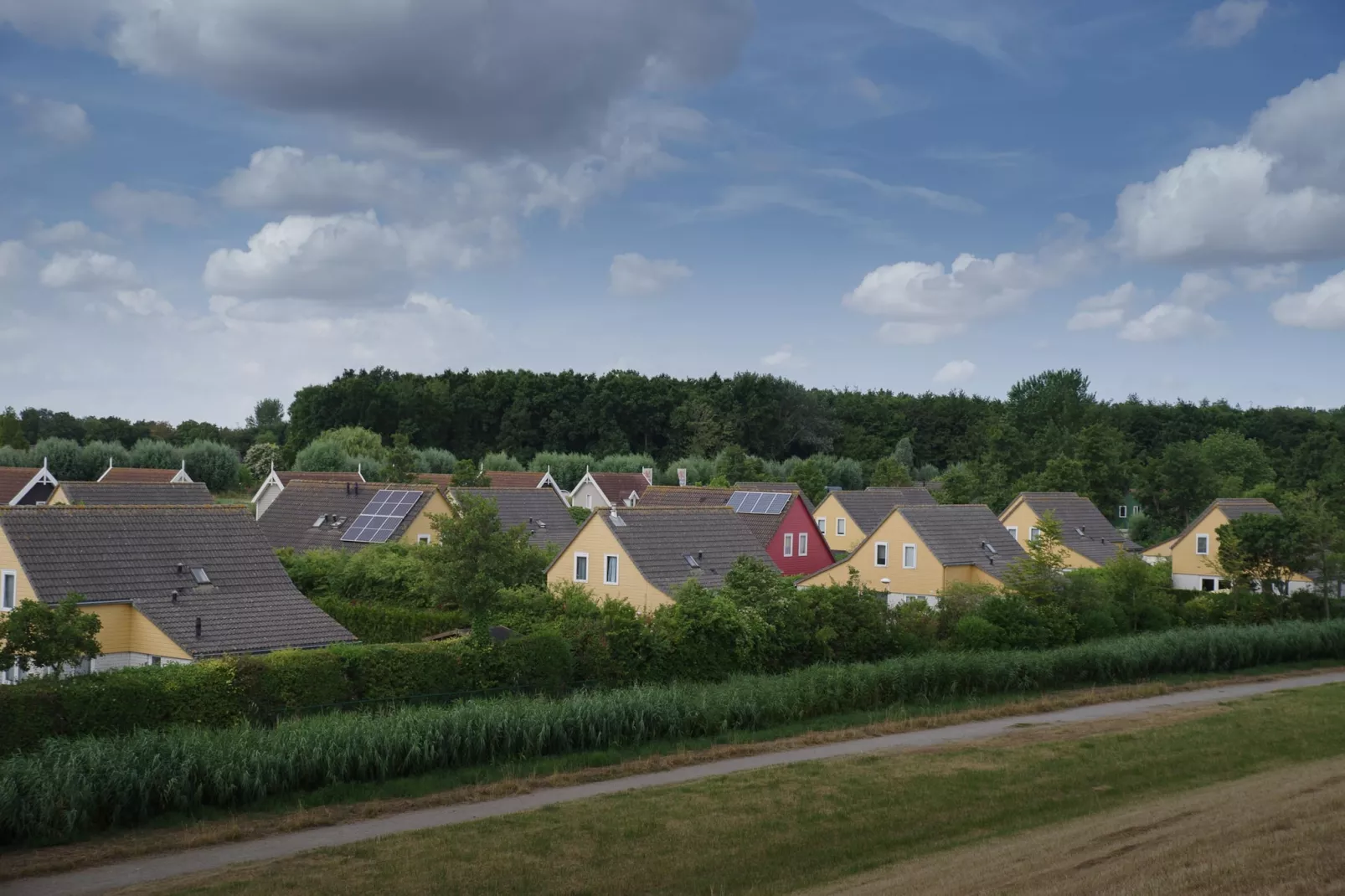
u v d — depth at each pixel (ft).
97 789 65.16
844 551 246.47
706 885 56.65
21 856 60.39
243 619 108.88
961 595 142.51
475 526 120.06
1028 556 193.88
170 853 61.31
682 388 464.24
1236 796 70.79
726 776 78.59
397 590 144.46
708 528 160.86
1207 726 97.50
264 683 86.07
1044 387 497.46
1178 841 59.52
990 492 306.35
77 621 77.92
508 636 100.68
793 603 120.57
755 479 323.16
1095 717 106.01
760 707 97.45
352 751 75.36
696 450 412.57
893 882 55.88
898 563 186.50
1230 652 141.08
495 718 82.79
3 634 75.92
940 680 113.91
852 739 94.12
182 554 115.03
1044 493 237.45
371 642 123.95
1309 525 168.86
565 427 422.00
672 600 136.36
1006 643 133.08
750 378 444.55
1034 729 99.04
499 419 432.25
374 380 436.35
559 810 69.67
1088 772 79.92
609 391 428.97
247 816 68.59
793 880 57.47
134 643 106.63
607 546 148.77
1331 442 368.68
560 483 361.30
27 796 63.05
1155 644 134.51
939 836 65.16
